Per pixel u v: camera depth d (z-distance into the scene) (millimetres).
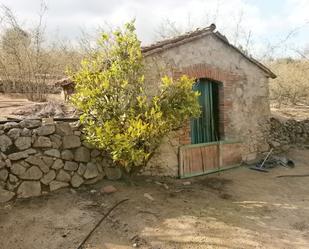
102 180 6766
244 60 9953
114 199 6105
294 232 5566
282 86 16125
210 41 8875
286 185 8047
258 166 9500
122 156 6172
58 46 13641
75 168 6414
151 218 5574
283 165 9742
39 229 5062
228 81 9414
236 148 9523
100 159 6781
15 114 7363
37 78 11156
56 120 6484
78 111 7406
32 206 5605
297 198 7184
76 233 5047
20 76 10930
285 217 6137
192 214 5879
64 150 6320
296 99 16328
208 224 5559
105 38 6441
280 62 19125
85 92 6090
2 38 11180
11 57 11094
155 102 6168
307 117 13094
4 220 5160
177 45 7922
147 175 7504
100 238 4969
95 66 6516
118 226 5285
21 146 5840
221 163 9016
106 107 6164
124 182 6895
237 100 9719
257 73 10445
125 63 6285
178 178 7965
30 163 5895
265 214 6203
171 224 5441
